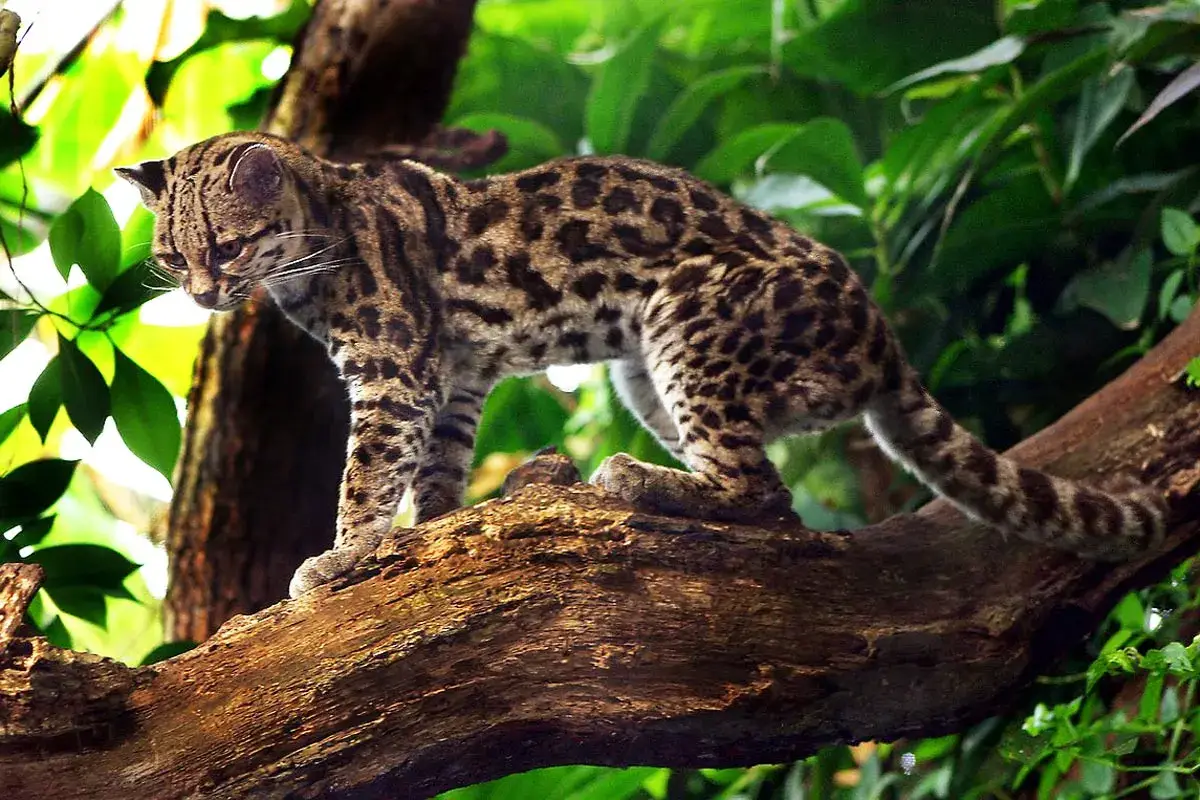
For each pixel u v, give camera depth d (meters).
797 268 6.35
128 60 9.77
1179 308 7.09
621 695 5.19
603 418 9.57
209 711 4.86
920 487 8.56
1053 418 8.32
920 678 5.62
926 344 8.63
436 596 5.17
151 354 10.12
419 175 6.85
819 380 6.20
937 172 8.61
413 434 6.42
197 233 6.50
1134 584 6.12
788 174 8.24
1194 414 6.30
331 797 4.87
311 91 8.21
